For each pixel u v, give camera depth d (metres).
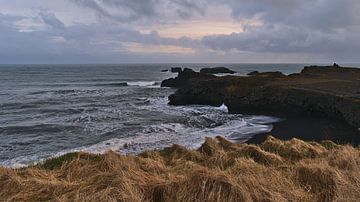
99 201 4.75
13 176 5.91
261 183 5.34
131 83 83.56
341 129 24.52
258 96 35.56
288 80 43.47
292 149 9.45
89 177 6.08
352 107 25.70
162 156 9.84
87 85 78.62
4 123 28.58
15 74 134.25
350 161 6.88
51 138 22.77
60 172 6.86
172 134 22.27
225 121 28.41
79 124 27.31
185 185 5.18
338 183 5.29
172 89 64.94
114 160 7.18
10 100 46.50
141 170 6.79
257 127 25.28
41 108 38.06
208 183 5.12
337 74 56.00
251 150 8.81
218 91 39.78
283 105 33.31
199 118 29.91
